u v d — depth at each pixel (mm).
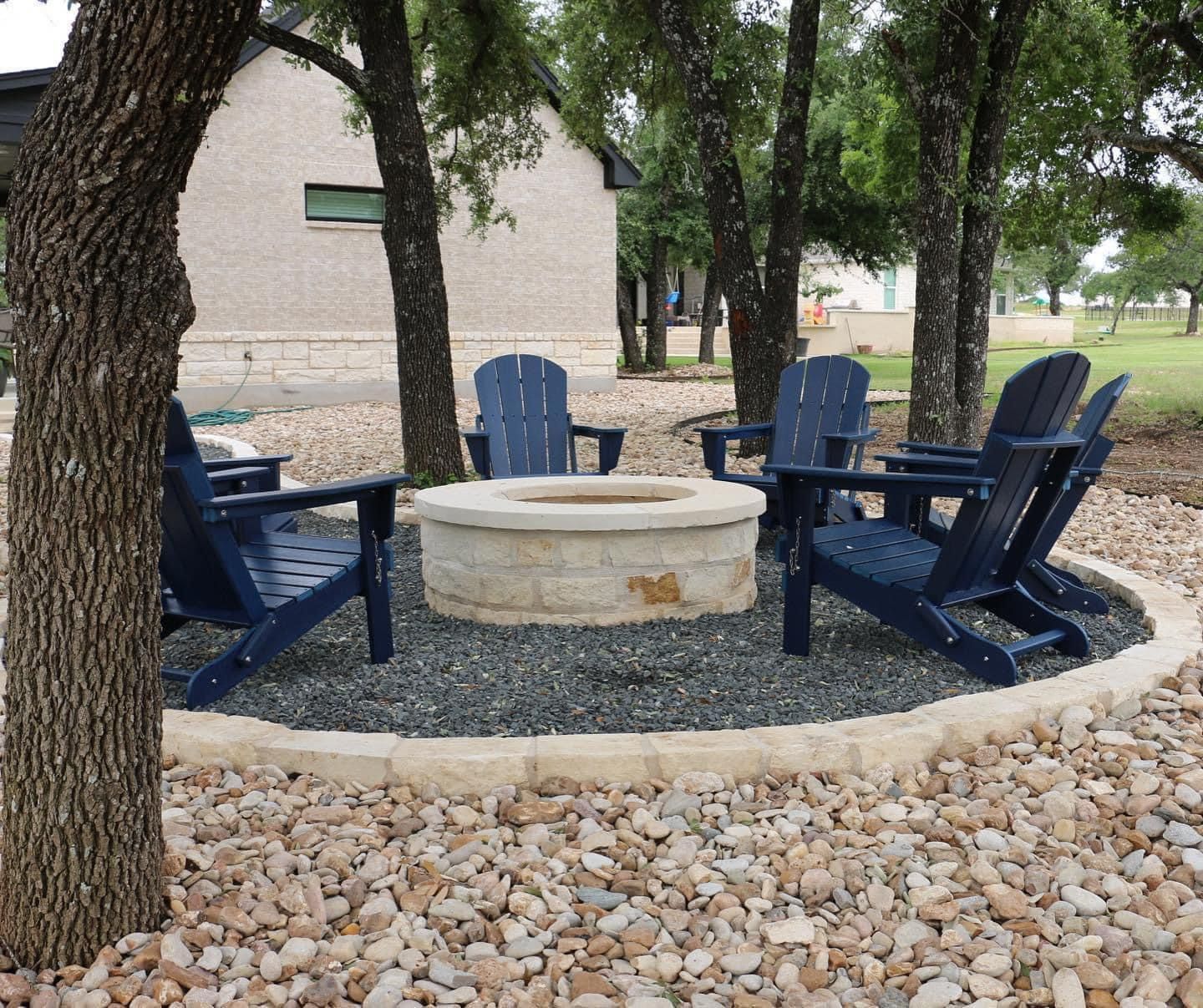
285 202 13773
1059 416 3416
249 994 1865
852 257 21594
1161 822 2479
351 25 7574
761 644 3918
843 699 3348
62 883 1940
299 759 2762
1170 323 61156
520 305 15320
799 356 27547
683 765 2723
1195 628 3910
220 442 9945
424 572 4465
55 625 1864
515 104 9898
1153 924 2074
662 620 4148
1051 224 12438
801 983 1922
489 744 2777
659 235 20672
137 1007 1818
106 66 1571
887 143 11898
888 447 9812
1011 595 3928
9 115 11352
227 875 2252
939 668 3660
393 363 14633
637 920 2121
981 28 7953
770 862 2336
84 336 1738
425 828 2508
